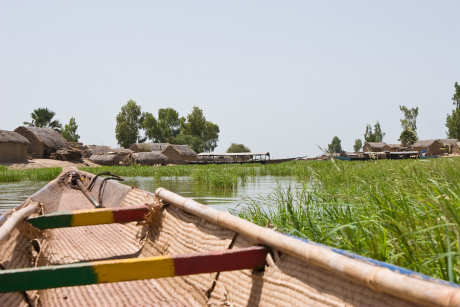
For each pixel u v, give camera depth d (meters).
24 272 2.12
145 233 4.53
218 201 10.30
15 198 12.62
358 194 5.67
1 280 2.09
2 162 39.16
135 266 2.27
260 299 2.35
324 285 1.95
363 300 1.68
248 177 21.66
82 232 5.43
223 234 3.13
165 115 109.19
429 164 6.21
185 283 3.33
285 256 2.33
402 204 4.09
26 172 26.97
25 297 2.88
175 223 3.97
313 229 4.54
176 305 3.07
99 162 50.50
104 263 2.23
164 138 99.12
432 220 3.56
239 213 7.07
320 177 7.94
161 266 2.31
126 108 96.88
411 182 5.09
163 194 4.29
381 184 5.68
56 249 4.58
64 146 50.47
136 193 5.48
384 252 3.26
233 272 2.78
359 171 8.95
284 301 2.15
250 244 2.69
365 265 1.64
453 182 4.81
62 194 8.04
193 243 3.46
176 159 64.06
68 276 2.18
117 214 4.13
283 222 5.36
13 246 3.41
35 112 80.81
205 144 110.69
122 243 4.89
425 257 3.07
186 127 108.25
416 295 1.35
